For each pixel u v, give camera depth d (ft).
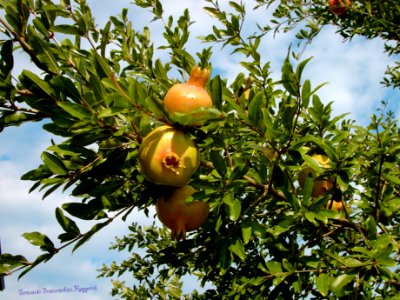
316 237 2.80
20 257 2.24
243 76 3.08
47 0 2.51
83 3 3.34
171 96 2.20
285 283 2.62
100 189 2.41
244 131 2.51
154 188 2.46
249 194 2.81
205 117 2.14
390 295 2.70
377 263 2.24
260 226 2.40
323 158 2.72
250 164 2.88
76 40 2.81
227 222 2.60
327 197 2.34
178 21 3.76
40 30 2.32
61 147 2.27
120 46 3.60
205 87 2.35
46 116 2.23
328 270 2.42
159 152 2.14
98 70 2.23
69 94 2.14
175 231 2.31
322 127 2.70
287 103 2.82
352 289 2.33
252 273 3.00
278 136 2.34
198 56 3.39
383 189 2.82
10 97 2.12
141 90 2.16
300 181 2.76
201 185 2.24
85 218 2.37
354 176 3.32
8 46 2.09
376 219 2.74
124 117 2.32
